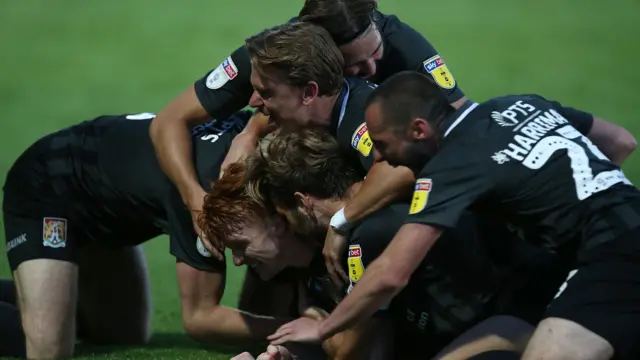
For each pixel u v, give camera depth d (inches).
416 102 366.3
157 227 477.1
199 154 447.5
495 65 1206.9
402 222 380.5
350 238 388.5
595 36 1323.8
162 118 450.3
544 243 373.4
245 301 475.8
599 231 360.2
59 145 481.4
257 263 409.7
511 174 360.5
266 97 415.2
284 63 406.6
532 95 402.6
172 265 639.1
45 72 1217.4
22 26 1432.1
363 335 398.0
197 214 415.2
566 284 362.6
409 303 397.7
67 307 464.1
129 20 1459.2
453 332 401.7
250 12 1497.3
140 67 1237.1
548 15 1437.0
